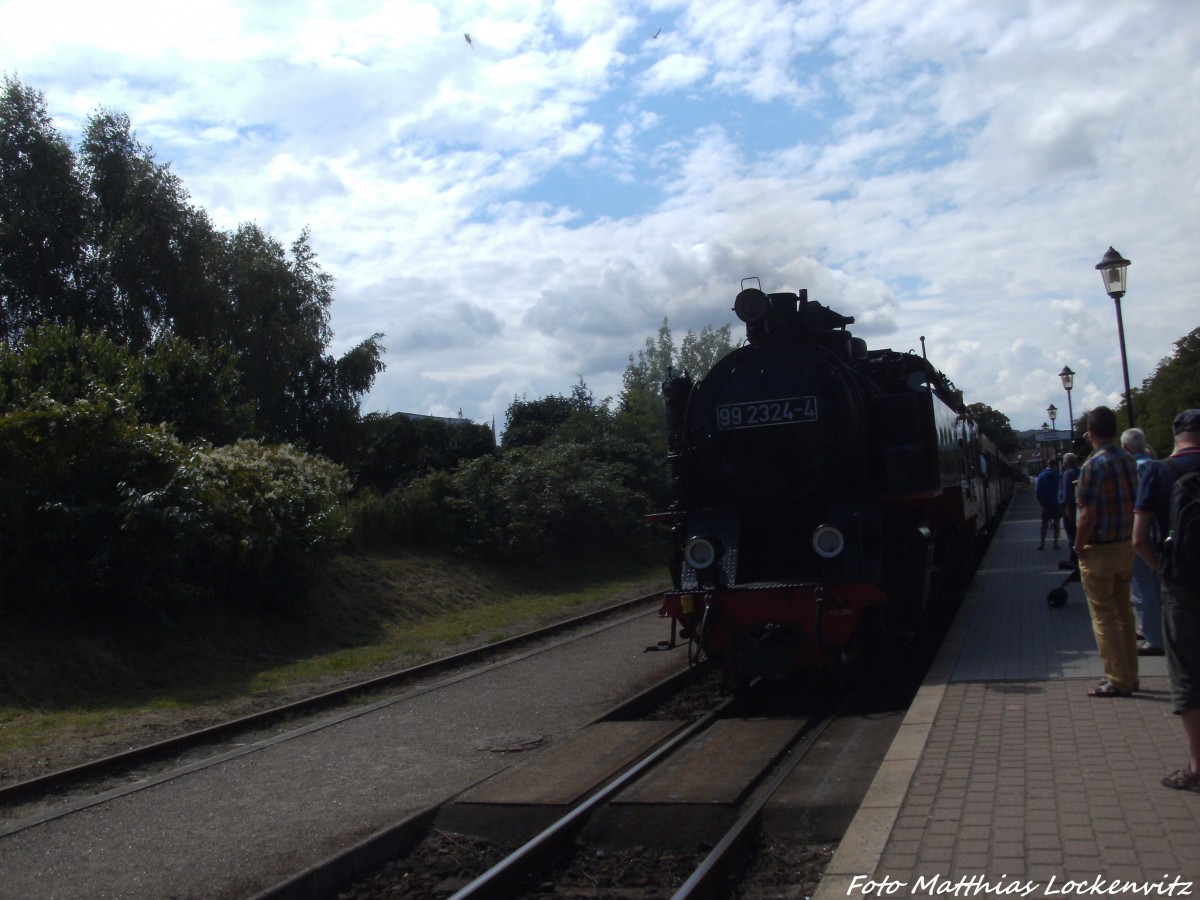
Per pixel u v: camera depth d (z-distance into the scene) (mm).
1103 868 4020
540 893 5074
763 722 8117
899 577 9695
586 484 26453
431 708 9672
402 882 5344
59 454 12844
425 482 22500
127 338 27953
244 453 16500
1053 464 19609
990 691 7445
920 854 4336
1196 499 4777
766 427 9688
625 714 8922
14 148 28516
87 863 5656
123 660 12297
